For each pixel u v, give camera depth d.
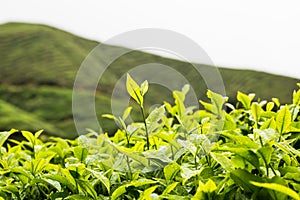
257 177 1.31
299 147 1.81
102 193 1.75
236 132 1.91
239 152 1.37
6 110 11.23
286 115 1.57
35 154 2.18
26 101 11.76
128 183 1.64
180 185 1.60
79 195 1.53
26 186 1.78
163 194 1.45
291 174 1.40
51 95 11.88
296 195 1.08
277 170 1.49
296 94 2.03
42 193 1.87
